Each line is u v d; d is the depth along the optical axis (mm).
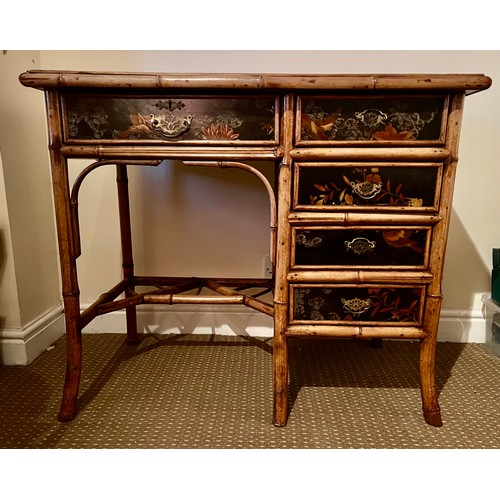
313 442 919
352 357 1342
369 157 865
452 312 1432
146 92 857
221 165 892
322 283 931
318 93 845
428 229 906
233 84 809
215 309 1480
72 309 960
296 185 887
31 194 1301
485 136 1313
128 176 1394
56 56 1317
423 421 998
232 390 1130
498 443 918
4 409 1029
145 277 1354
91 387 1137
